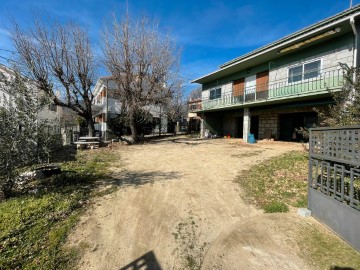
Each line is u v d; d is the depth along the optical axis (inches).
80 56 566.3
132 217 162.6
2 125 181.2
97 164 343.9
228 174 275.6
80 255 119.2
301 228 142.4
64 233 138.5
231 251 121.5
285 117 601.0
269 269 106.6
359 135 115.3
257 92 581.9
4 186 187.0
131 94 629.9
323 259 111.3
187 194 209.5
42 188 218.5
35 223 147.9
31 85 207.8
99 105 1045.8
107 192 213.5
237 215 166.1
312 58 449.4
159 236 138.3
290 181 228.2
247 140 607.2
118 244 129.6
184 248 126.4
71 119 993.5
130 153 467.5
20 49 478.0
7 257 114.7
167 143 658.8
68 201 185.0
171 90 680.4
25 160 202.2
